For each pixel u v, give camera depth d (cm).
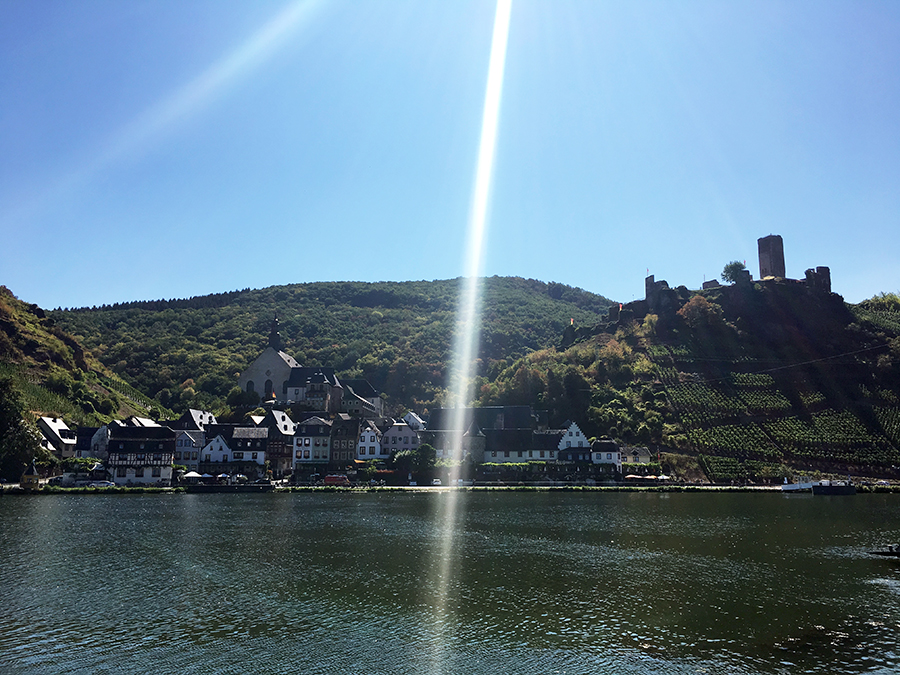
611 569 5750
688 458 15750
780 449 16162
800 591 5016
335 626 4203
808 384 18988
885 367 19175
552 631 4119
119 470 13762
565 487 14012
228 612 4469
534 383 19475
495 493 13125
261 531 7719
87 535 7344
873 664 3591
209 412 19262
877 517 9256
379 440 16088
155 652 3756
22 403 13962
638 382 19262
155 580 5300
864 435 16600
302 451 15662
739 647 3850
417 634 4062
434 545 6856
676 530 7944
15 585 5119
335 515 9250
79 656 3694
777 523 8575
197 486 13212
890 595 4916
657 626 4206
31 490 12250
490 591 5000
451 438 16000
